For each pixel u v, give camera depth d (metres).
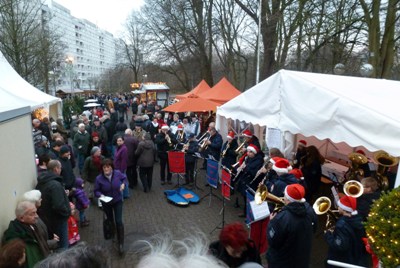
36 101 8.80
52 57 20.50
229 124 9.41
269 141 5.97
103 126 9.58
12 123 3.59
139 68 48.19
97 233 5.57
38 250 3.13
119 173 4.92
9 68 10.18
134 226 5.88
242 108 6.14
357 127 3.95
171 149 8.45
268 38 13.31
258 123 5.57
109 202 4.75
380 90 5.08
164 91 26.70
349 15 10.85
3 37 15.35
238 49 20.22
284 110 5.10
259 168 5.96
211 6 19.81
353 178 5.86
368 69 8.40
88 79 84.31
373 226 2.18
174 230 5.71
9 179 3.38
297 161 6.21
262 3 13.38
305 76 5.02
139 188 8.23
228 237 2.52
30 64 16.91
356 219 3.22
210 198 6.99
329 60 14.09
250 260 2.55
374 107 3.91
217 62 31.84
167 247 1.30
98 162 6.70
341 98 4.19
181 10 20.20
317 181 6.09
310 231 3.14
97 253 1.42
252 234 4.00
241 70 23.22
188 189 7.83
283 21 12.52
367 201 3.93
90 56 104.12
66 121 18.02
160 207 6.88
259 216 3.97
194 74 27.53
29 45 16.50
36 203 3.32
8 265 2.45
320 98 4.48
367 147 3.78
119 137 7.34
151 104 19.97
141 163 7.66
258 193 4.00
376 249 2.16
